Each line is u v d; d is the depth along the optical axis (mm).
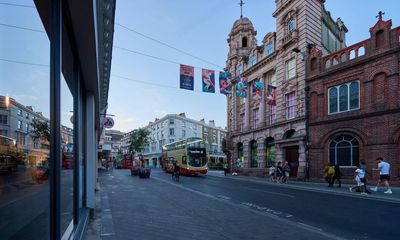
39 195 2904
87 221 7250
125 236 6562
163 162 45094
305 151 24562
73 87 5309
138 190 16422
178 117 70188
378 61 19516
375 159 19250
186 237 6660
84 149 8031
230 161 39469
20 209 2486
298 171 25031
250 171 33469
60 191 3311
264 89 32094
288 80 27578
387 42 19062
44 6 3201
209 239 6551
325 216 9406
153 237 6578
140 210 9961
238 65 38469
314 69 24828
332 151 22516
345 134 21484
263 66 32438
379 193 15289
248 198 13727
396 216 9422
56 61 3260
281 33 29062
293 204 11922
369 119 19812
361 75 20688
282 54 28766
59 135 3271
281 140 27500
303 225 8062
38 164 2883
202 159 32125
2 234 2184
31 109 2713
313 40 26266
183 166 32312
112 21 6859
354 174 20656
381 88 19250
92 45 5074
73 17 4105
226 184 21625
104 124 19547
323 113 23406
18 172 2447
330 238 6762
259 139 32344
